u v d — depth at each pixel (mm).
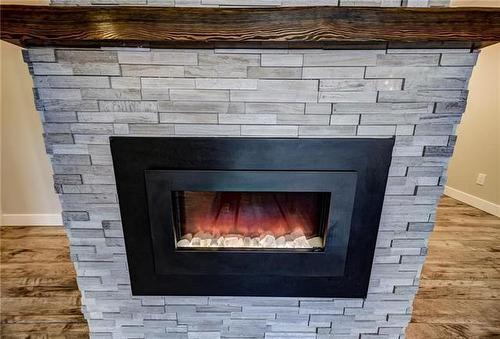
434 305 1615
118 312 1298
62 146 1057
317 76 990
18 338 1391
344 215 1120
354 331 1333
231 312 1299
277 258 1176
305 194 1233
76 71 974
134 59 966
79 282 1247
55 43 944
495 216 2693
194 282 1223
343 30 881
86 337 1396
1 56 2006
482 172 2816
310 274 1203
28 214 2361
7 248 2076
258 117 1030
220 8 864
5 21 859
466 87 999
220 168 1069
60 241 2164
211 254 1171
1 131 2154
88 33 884
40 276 1801
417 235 1180
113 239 1184
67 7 853
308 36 888
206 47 956
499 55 2605
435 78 991
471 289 1748
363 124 1040
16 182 2281
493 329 1470
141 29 882
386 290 1263
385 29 879
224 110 1023
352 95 1010
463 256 2074
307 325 1324
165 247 1164
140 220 1132
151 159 1062
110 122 1031
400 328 1319
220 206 1264
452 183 3127
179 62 971
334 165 1071
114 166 1069
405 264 1222
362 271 1206
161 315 1305
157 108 1018
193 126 1038
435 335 1431
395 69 983
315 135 1051
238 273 1203
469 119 2893
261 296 1254
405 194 1126
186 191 1146
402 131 1048
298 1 938
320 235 1242
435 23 871
